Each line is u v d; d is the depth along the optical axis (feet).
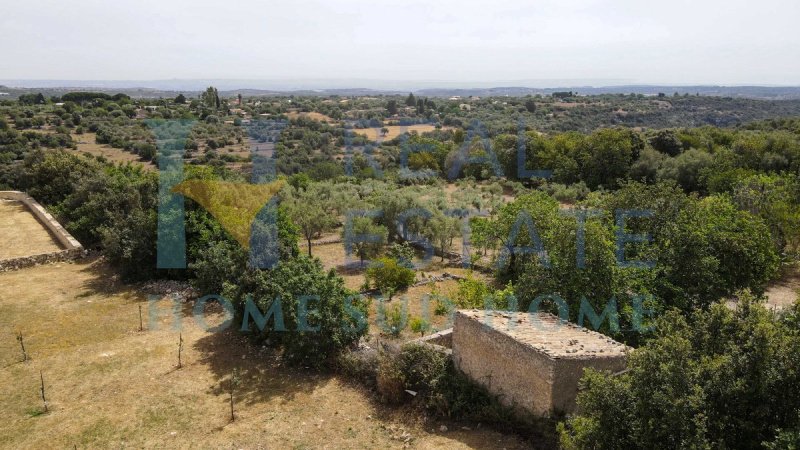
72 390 42.86
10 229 87.15
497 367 36.78
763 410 24.04
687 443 23.15
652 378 24.97
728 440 24.49
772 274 65.92
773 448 22.11
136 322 56.18
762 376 24.34
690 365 25.25
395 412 39.50
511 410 35.47
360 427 37.78
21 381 44.14
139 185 77.36
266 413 39.58
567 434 28.30
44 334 53.11
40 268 73.15
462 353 40.14
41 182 104.99
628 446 24.95
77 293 64.23
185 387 43.29
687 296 51.52
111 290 65.36
